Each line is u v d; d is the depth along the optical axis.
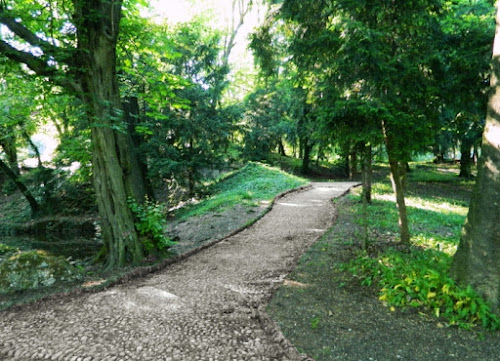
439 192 16.88
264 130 22.97
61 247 12.91
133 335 3.81
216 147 16.12
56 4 6.89
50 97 7.19
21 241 14.40
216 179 19.53
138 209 6.90
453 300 4.21
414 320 4.03
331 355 3.42
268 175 20.05
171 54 9.36
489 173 4.13
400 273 5.04
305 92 12.78
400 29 6.32
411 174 23.91
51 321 4.22
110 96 6.59
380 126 5.39
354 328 3.92
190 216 13.41
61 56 6.02
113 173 6.67
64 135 11.76
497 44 4.14
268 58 10.93
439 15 6.44
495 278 4.00
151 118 14.60
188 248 8.75
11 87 7.47
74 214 17.66
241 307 4.55
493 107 4.13
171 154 14.82
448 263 5.33
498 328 3.74
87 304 4.72
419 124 5.35
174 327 3.99
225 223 11.06
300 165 27.00
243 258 7.01
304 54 7.57
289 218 11.02
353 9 6.55
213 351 3.48
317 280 5.46
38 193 17.94
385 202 12.59
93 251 12.09
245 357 3.37
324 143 6.09
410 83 5.73
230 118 16.80
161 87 8.45
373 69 5.79
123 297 4.97
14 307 4.62
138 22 7.95
